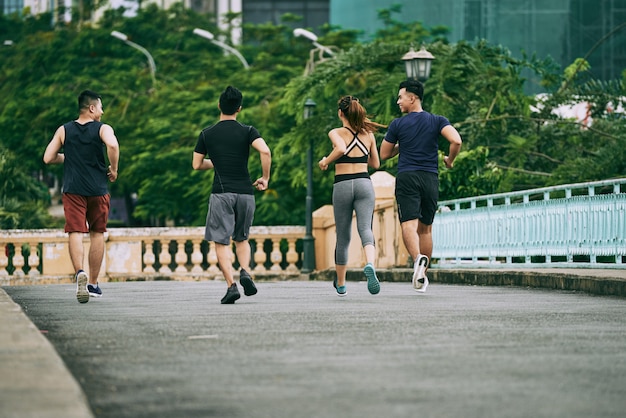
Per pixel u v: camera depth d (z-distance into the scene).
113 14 74.06
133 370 8.16
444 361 8.48
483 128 32.91
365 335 10.27
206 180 48.34
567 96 35.34
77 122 15.21
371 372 7.97
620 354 8.85
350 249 30.50
